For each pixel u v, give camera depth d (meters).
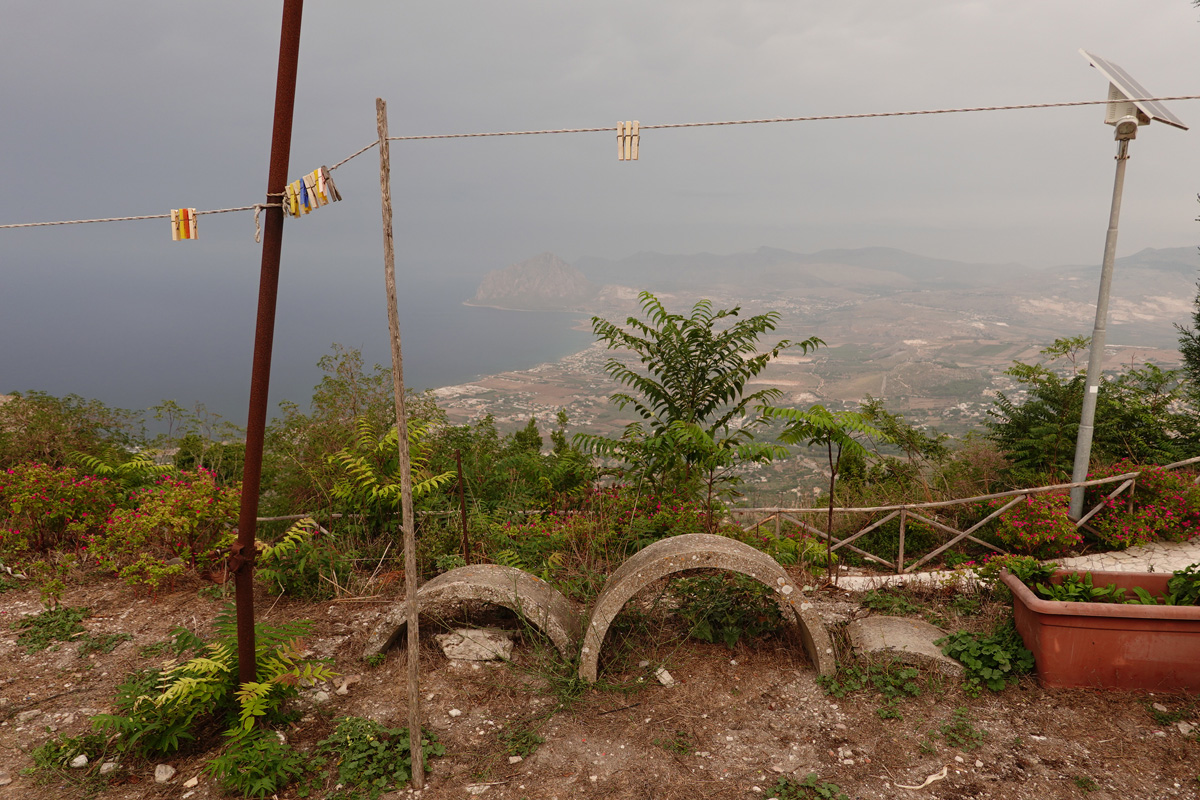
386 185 2.67
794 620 4.43
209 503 5.32
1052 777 2.94
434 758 3.20
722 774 3.04
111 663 4.13
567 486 7.38
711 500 6.47
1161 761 3.00
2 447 7.14
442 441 7.25
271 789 2.90
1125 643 3.48
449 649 4.10
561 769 3.11
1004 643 3.86
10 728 3.46
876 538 6.88
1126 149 5.60
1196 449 7.16
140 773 3.11
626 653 4.12
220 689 3.28
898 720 3.40
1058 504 5.84
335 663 4.10
